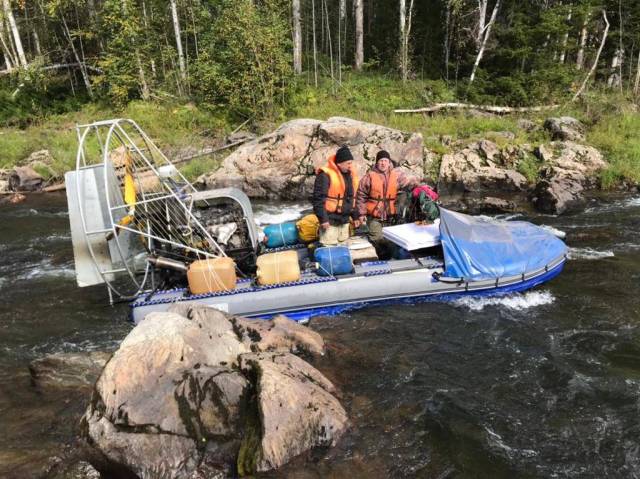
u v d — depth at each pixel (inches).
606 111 628.1
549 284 255.6
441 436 150.8
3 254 328.8
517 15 676.1
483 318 222.7
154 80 798.5
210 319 183.6
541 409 163.8
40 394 172.7
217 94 722.8
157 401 141.3
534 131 569.3
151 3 813.2
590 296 241.8
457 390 173.3
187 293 226.1
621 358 191.0
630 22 754.8
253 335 187.6
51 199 493.4
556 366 186.5
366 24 1103.0
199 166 553.9
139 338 154.2
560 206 390.9
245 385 148.4
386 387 173.9
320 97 740.7
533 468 139.7
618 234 333.4
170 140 642.8
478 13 794.2
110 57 773.3
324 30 1056.8
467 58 800.3
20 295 264.7
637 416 159.0
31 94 789.2
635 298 239.0
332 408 150.3
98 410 140.6
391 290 230.5
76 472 134.7
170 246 241.9
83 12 898.7
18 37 817.5
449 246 235.3
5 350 209.8
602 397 168.7
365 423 154.6
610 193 444.5
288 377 149.9
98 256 212.1
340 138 505.4
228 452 136.9
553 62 678.5
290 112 704.4
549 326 215.6
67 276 290.2
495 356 194.4
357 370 184.1
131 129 679.7
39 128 711.1
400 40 815.1
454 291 235.9
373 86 767.1
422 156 522.6
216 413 142.8
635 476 136.6
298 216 423.5
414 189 263.4
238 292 220.8
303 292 222.8
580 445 147.9
